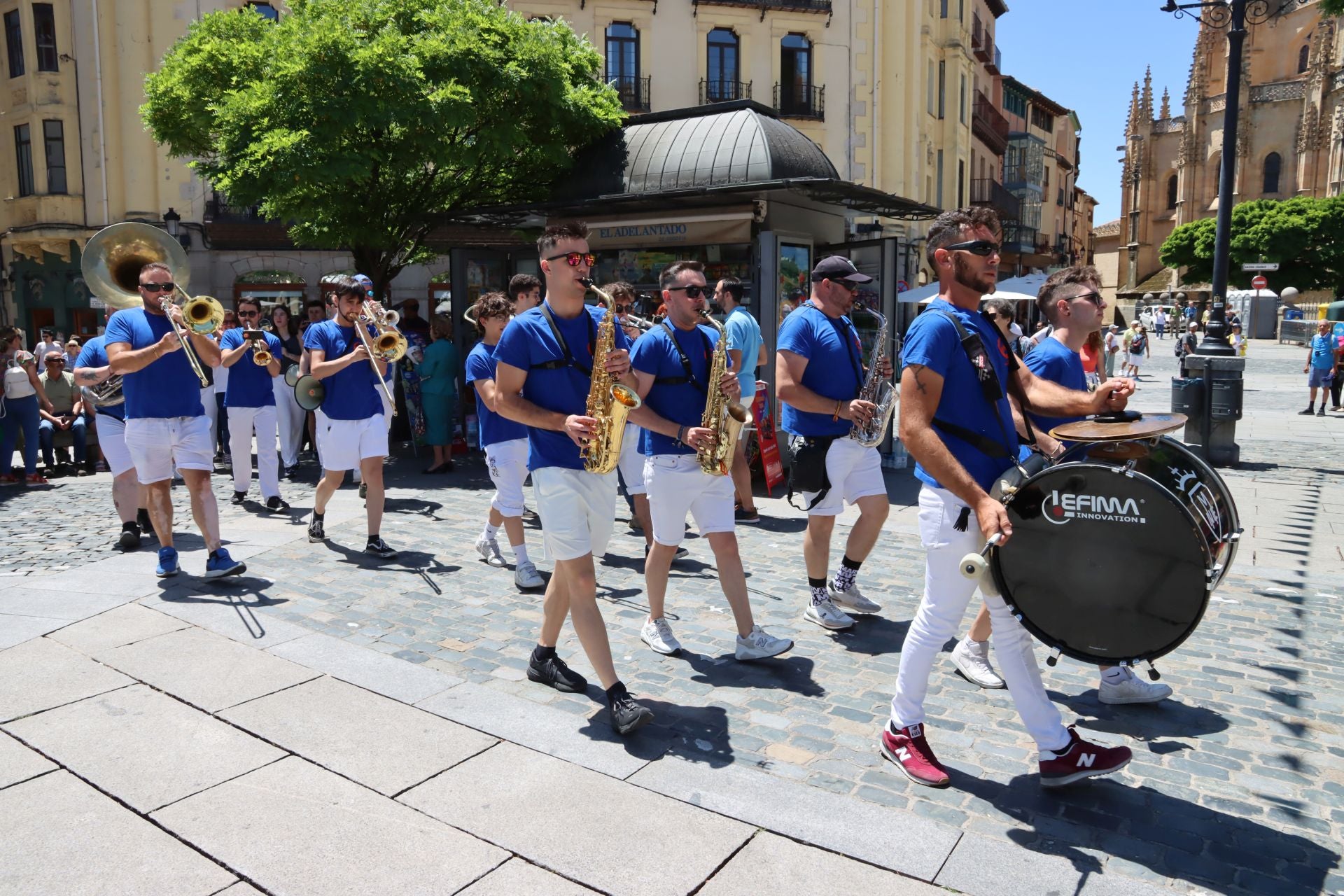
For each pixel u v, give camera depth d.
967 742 3.73
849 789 3.34
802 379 4.94
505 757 3.54
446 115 10.59
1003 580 3.09
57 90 23.77
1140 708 4.10
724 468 4.32
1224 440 10.81
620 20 24.33
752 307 9.27
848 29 25.48
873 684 4.30
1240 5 10.88
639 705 3.85
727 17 24.77
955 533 3.23
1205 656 4.71
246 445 8.54
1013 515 3.05
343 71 10.45
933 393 3.18
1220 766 3.54
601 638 3.76
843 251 10.48
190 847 2.95
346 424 6.45
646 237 9.91
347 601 5.45
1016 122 51.16
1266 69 67.00
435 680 4.25
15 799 3.22
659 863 2.87
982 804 3.24
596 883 2.78
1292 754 3.65
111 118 23.66
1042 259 50.53
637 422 4.32
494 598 5.55
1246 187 67.19
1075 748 3.26
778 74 25.22
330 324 6.48
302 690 4.12
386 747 3.61
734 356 6.20
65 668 4.34
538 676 4.26
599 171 10.81
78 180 24.11
